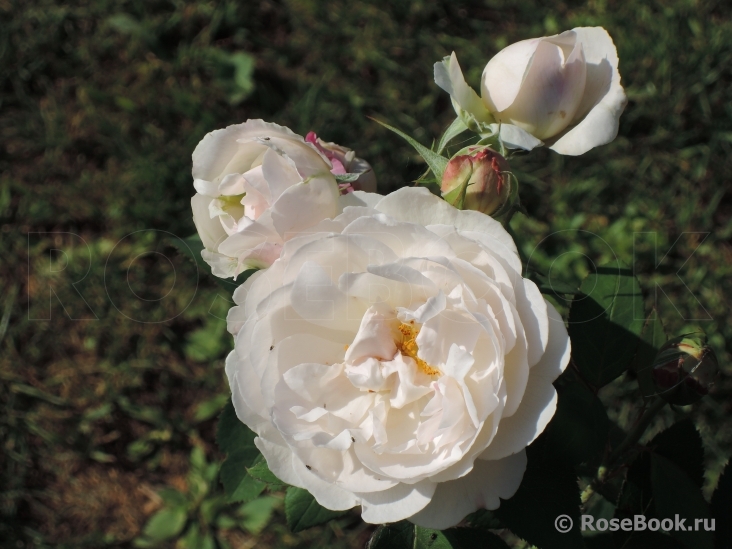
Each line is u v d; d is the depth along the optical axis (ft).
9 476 1.75
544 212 1.90
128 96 2.03
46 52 2.10
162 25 2.13
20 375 1.82
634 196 1.90
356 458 0.73
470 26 2.12
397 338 0.78
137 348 1.86
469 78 2.02
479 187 0.76
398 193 0.71
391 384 0.77
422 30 2.10
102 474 1.79
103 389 1.82
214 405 1.80
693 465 0.90
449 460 0.69
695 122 1.94
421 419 0.76
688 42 1.95
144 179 1.95
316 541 1.67
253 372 0.72
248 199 0.80
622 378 1.69
